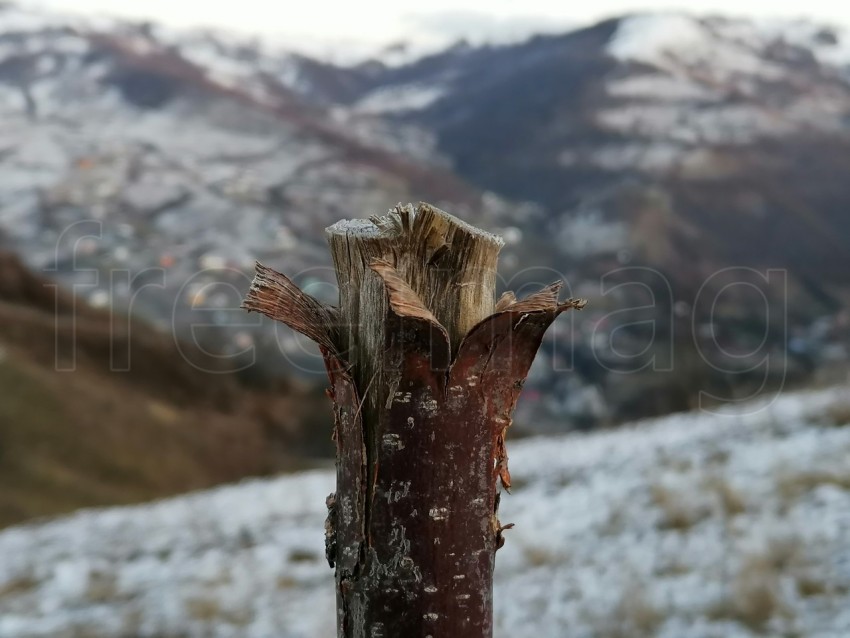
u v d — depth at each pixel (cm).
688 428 1383
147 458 2773
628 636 512
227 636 614
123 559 920
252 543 913
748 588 543
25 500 2192
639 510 799
